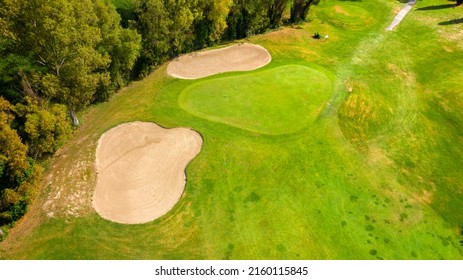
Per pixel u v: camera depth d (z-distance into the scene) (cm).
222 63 6384
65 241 3638
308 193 4262
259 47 6950
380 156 4847
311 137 4950
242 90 5688
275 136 4906
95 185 4172
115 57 5253
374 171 4628
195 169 4406
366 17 8588
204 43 6712
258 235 3822
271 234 3841
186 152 4619
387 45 7512
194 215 3950
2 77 4925
